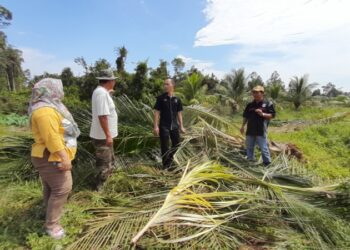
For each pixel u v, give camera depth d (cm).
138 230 319
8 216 370
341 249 312
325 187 436
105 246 299
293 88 2822
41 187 469
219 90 2547
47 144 296
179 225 330
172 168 531
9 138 562
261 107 591
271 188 421
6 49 4275
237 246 312
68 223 352
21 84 5188
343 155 805
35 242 305
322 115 2148
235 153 605
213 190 420
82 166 529
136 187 462
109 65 1850
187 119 694
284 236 334
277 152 684
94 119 440
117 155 570
